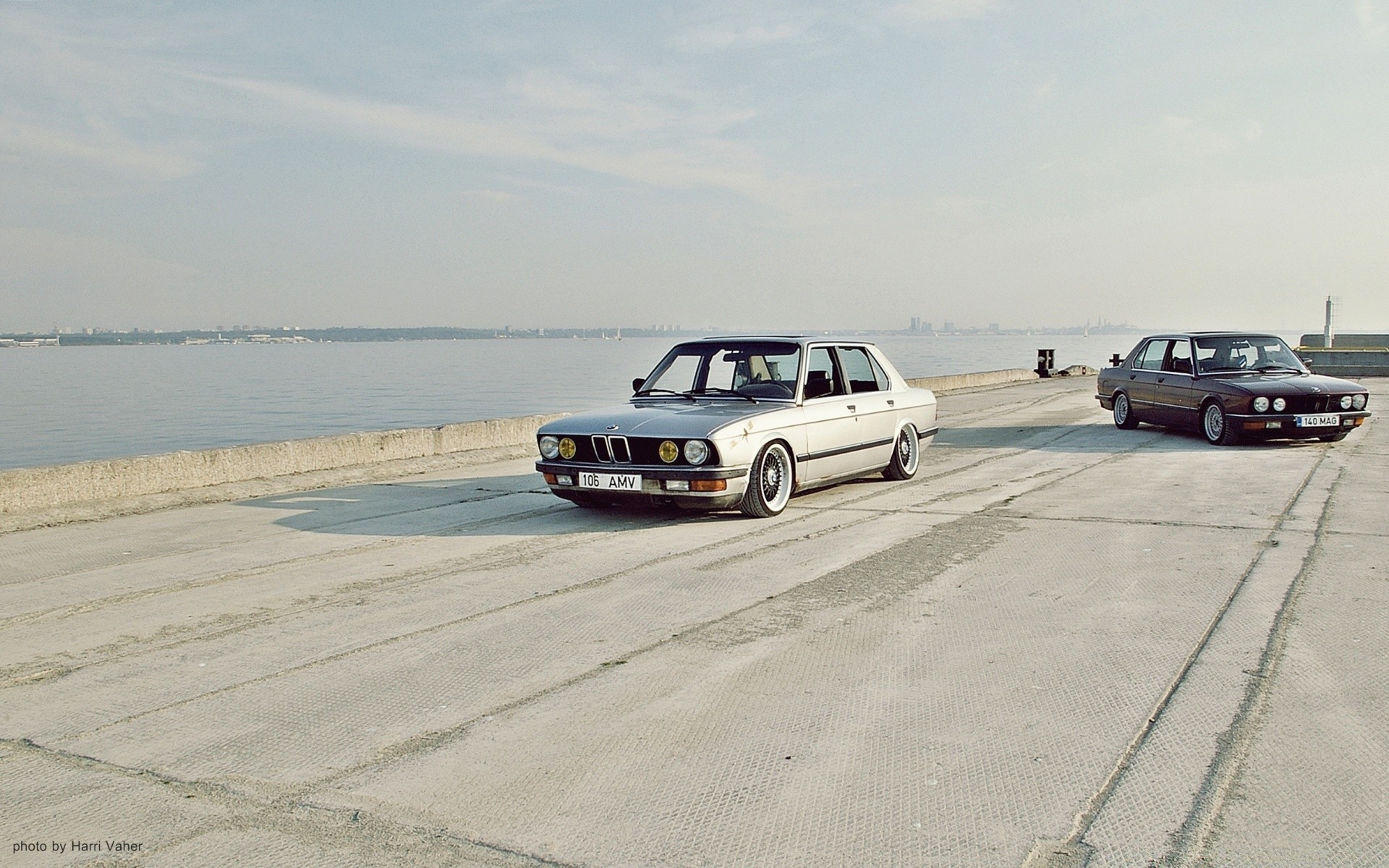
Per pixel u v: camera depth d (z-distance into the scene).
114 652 4.81
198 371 156.75
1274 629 4.83
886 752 3.50
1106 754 3.46
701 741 3.63
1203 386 13.16
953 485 9.88
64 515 8.45
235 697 4.16
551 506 9.08
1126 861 2.76
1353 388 12.38
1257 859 2.76
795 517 8.20
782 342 9.16
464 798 3.19
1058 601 5.44
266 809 3.13
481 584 6.09
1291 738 3.55
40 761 3.53
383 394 86.06
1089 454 12.43
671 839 2.91
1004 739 3.60
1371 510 7.98
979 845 2.86
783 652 4.64
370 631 5.11
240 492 9.83
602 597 5.70
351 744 3.65
